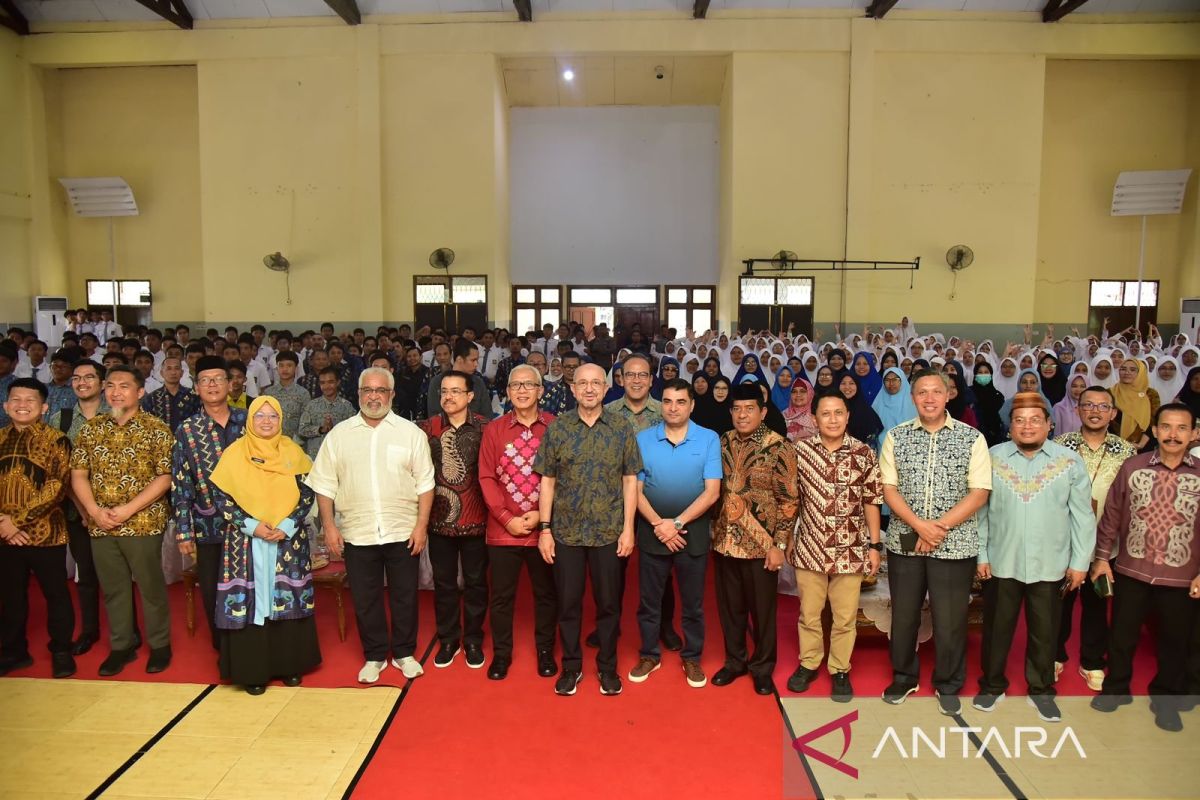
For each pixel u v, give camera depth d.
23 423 3.24
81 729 2.89
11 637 3.36
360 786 2.54
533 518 3.23
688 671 3.26
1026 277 11.98
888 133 11.89
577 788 2.52
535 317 14.01
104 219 13.32
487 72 11.83
